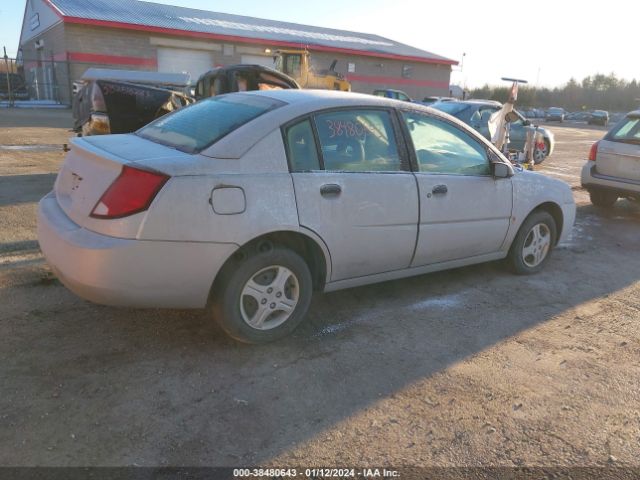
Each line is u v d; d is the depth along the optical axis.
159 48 30.02
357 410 2.91
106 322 3.71
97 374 3.10
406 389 3.14
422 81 41.78
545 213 5.16
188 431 2.67
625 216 8.46
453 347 3.70
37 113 23.05
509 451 2.66
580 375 3.42
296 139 3.47
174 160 3.07
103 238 2.96
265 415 2.83
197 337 3.60
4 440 2.52
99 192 3.03
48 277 4.38
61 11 27.11
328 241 3.59
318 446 2.62
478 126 11.66
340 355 3.49
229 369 3.24
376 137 3.89
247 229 3.19
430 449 2.64
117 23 27.69
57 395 2.88
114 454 2.48
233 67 11.55
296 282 3.55
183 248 3.03
